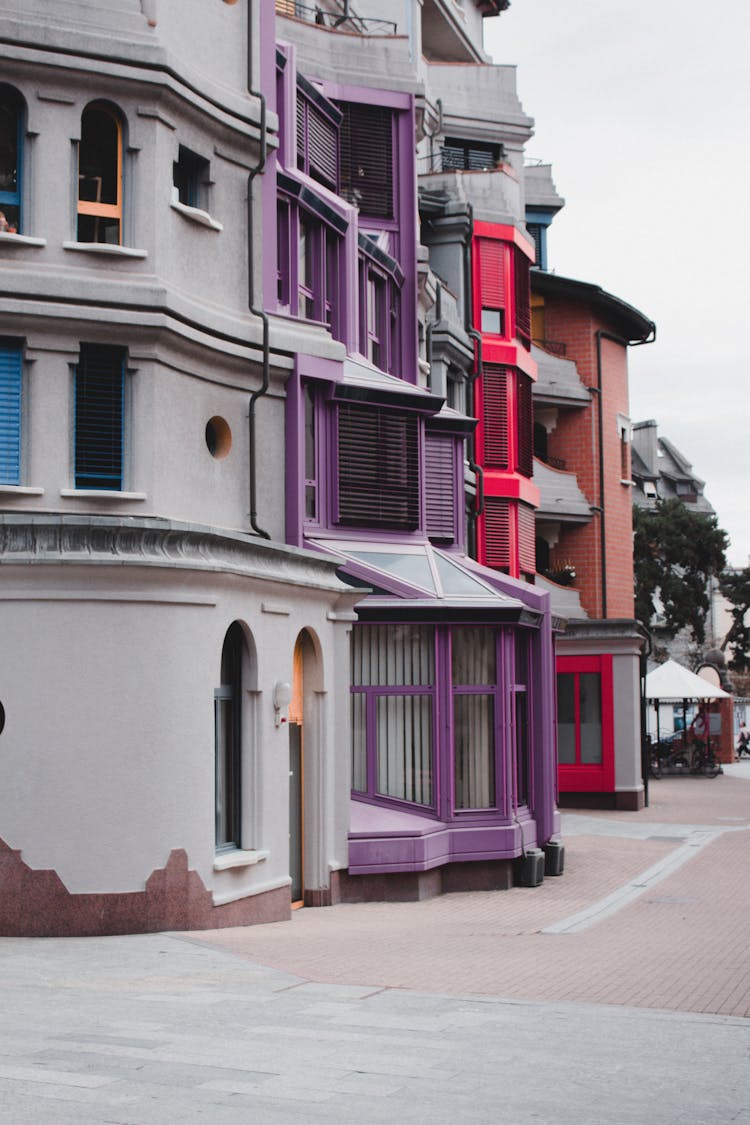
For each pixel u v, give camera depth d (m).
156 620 14.73
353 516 21.67
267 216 20.53
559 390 43.72
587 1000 11.48
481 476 35.19
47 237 17.16
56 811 14.25
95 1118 7.41
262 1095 7.96
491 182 37.16
